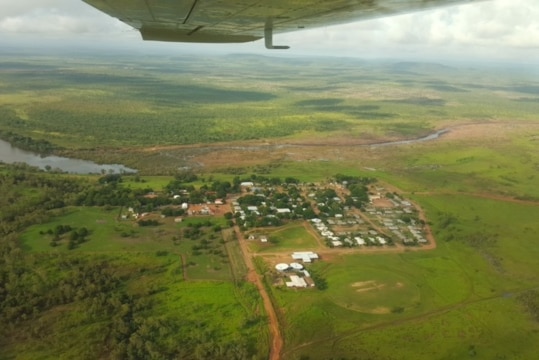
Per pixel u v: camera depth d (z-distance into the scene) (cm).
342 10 831
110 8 909
